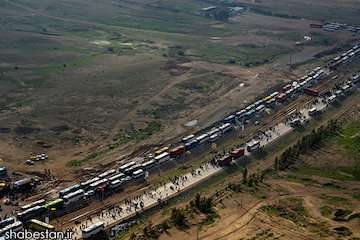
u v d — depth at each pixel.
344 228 173.38
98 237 184.25
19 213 195.12
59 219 197.50
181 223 181.88
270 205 193.88
